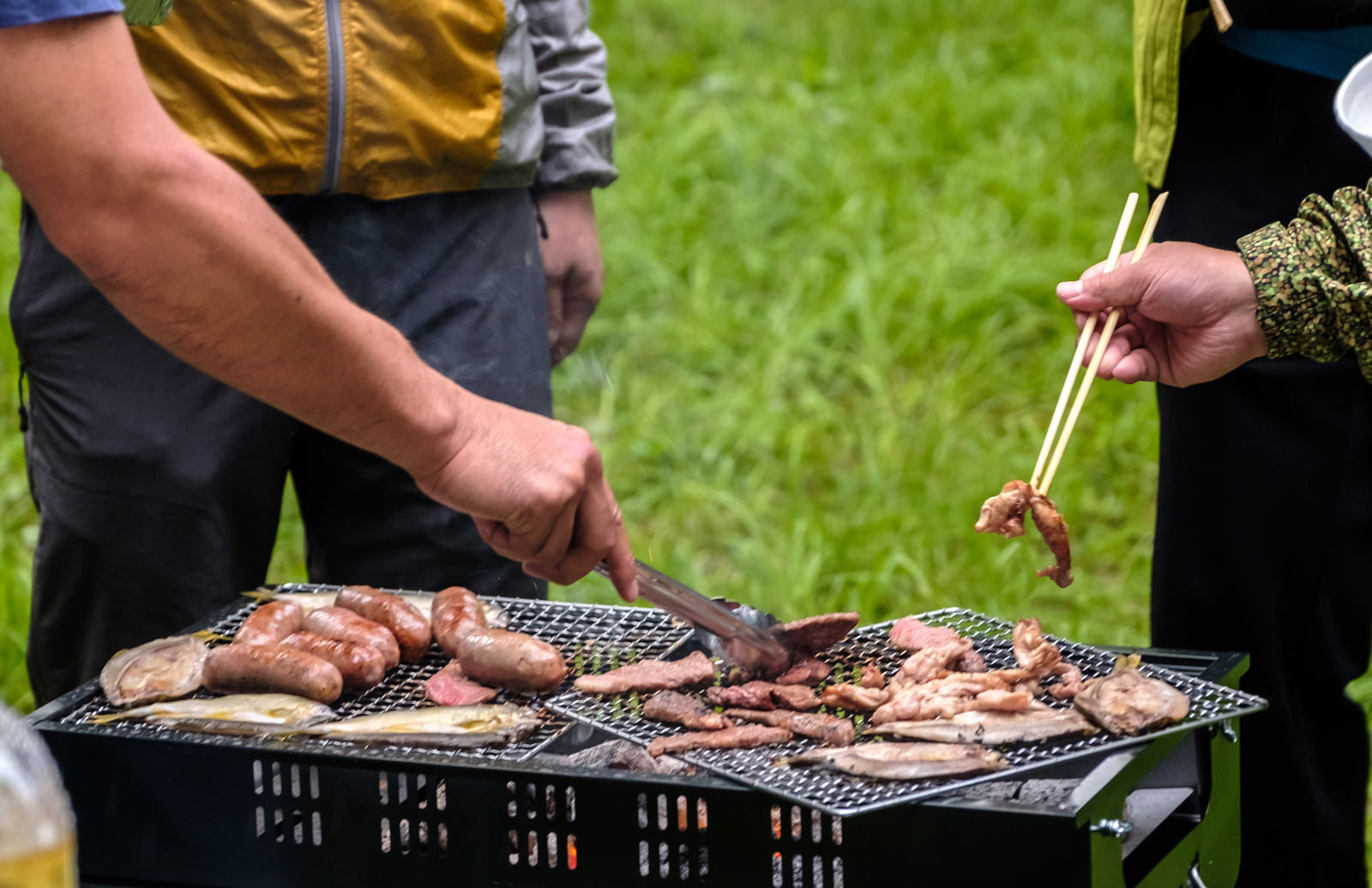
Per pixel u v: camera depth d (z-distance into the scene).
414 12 2.08
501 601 2.04
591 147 2.48
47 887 0.89
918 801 1.43
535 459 1.56
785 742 1.62
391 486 2.29
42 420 2.18
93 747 1.65
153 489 2.13
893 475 4.04
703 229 5.73
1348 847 2.28
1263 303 1.76
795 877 1.48
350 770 1.59
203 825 1.64
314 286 1.42
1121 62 6.81
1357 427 2.08
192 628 1.94
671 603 1.75
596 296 2.59
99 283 1.39
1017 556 3.57
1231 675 1.74
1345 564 2.13
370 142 2.10
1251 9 2.00
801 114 6.59
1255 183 2.10
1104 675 1.75
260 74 2.03
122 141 1.33
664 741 1.60
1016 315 4.97
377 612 1.88
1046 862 1.39
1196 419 2.18
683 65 7.37
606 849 1.53
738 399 4.48
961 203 5.67
